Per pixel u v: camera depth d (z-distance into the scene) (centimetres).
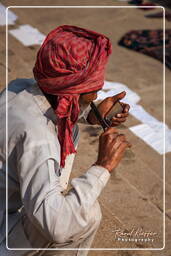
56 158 187
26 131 187
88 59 187
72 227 181
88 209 182
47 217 178
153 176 350
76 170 341
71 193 185
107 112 241
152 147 385
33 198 180
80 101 196
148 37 555
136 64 505
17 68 461
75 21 573
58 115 187
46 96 196
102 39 191
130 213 310
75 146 236
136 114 425
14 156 193
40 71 190
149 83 477
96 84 190
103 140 193
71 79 185
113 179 339
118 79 476
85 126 392
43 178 181
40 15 576
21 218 211
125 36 550
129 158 366
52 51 186
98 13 596
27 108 194
